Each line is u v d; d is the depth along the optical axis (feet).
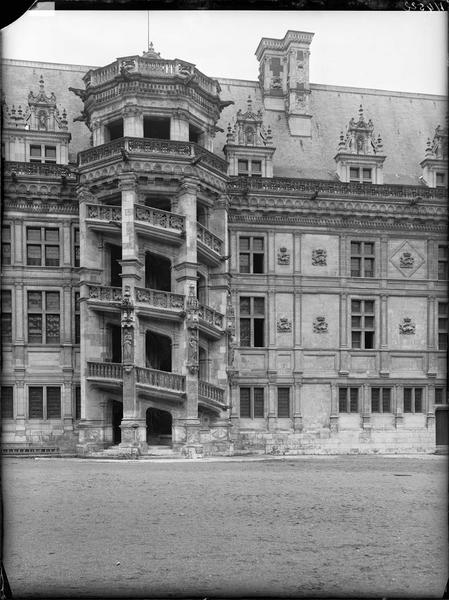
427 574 33.58
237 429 122.01
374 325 130.52
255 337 127.65
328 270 129.29
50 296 120.67
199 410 111.65
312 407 125.90
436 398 131.23
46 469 83.20
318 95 151.84
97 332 111.55
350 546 40.24
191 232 109.50
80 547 39.70
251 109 136.87
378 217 131.64
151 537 42.63
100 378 107.76
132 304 104.22
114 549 39.22
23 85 136.46
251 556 37.65
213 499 58.34
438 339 132.57
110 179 110.32
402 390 129.70
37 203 120.57
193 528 45.60
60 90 138.62
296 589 30.48
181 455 104.94
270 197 127.24
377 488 67.10
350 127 137.18
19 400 116.88
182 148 110.93
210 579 32.45
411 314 131.85
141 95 113.60
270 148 131.44
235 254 125.90
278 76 148.15
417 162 145.59
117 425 117.29
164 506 54.39
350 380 127.54
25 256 119.65
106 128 119.24
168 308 106.63
